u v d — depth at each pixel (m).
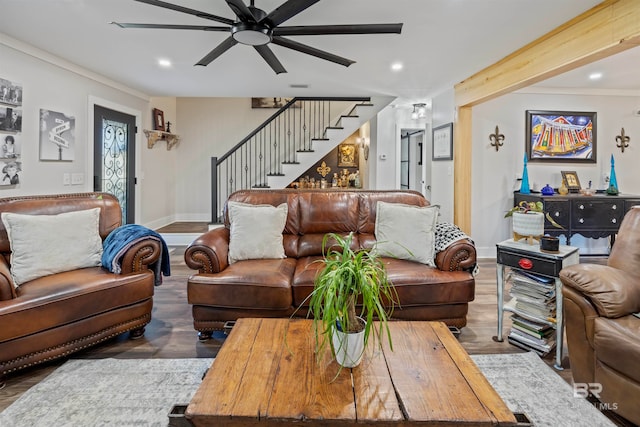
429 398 1.13
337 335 1.26
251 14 2.14
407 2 2.45
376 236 2.89
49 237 2.37
